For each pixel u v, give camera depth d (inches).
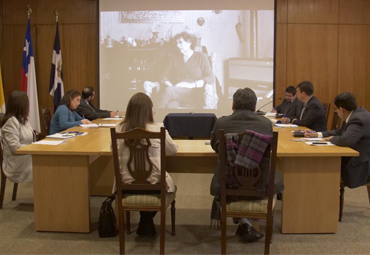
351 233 109.0
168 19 249.1
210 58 249.8
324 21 248.5
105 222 105.4
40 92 261.0
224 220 87.7
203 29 248.5
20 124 128.9
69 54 258.8
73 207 108.0
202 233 109.9
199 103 253.3
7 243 102.3
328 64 251.3
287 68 251.9
